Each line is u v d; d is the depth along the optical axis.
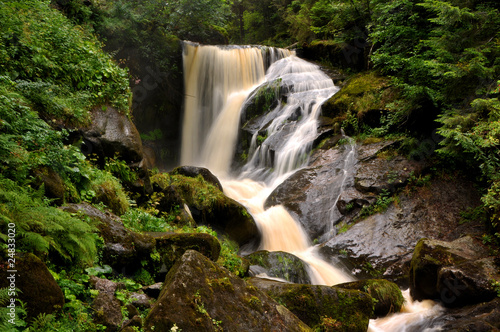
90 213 5.09
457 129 9.33
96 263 4.67
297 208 10.27
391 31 13.07
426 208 9.55
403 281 8.05
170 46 14.65
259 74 16.84
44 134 5.93
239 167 13.57
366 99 12.52
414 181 10.14
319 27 19.98
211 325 3.87
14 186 4.48
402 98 11.88
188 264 4.20
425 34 12.40
